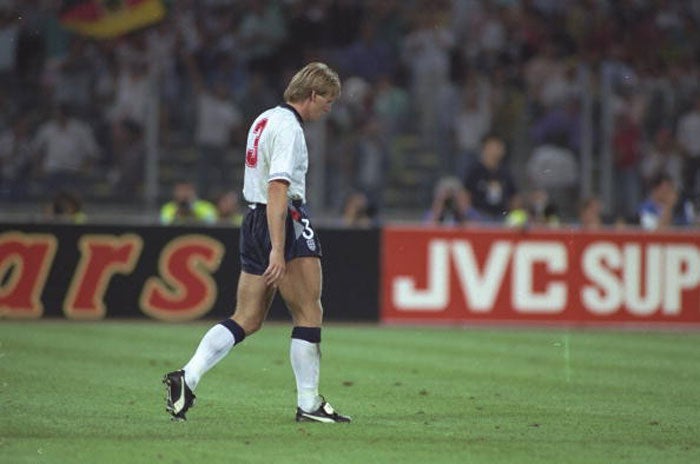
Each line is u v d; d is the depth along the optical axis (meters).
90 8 71.62
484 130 74.12
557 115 72.88
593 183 72.12
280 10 78.06
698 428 29.17
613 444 26.75
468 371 39.78
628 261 56.66
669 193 63.41
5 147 71.31
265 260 27.97
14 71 72.88
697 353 46.50
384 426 28.41
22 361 39.97
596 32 81.00
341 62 77.00
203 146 72.94
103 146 71.88
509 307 56.28
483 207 62.56
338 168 71.75
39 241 54.97
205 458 24.14
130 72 72.94
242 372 38.06
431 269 56.22
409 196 73.44
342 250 56.06
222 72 76.12
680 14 83.94
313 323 28.45
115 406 30.78
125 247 55.31
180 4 77.25
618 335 53.31
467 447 25.92
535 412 31.22
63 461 23.77
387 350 45.66
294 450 25.08
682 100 74.94
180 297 55.34
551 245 56.41
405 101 75.25
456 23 80.12
